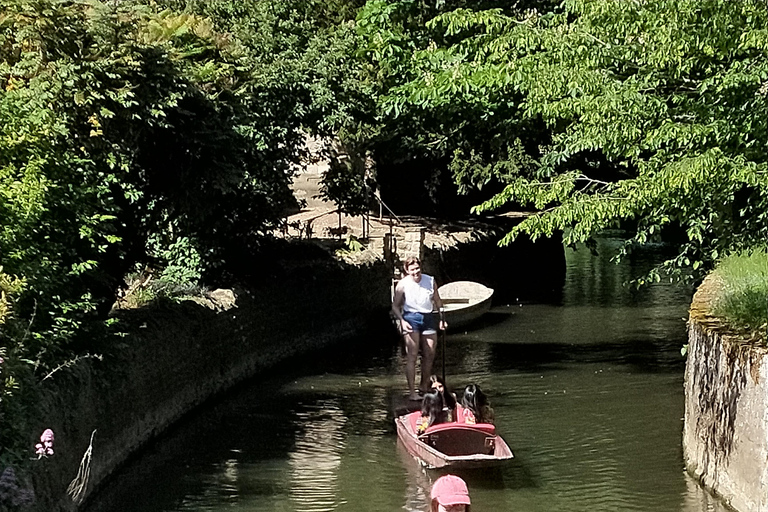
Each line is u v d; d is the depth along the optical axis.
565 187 12.59
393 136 22.64
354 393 15.04
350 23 21.53
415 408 13.63
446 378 15.86
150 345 12.11
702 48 11.38
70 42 11.39
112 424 10.59
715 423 9.51
